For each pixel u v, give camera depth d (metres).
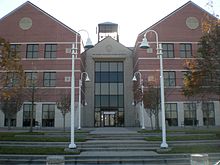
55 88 39.22
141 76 38.91
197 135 20.33
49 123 38.53
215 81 18.03
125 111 45.91
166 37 40.31
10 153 14.27
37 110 38.53
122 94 46.47
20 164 13.15
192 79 18.66
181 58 39.94
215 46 17.61
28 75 39.56
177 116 38.84
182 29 40.59
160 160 13.31
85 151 15.66
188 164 12.92
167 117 38.84
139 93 32.31
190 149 15.21
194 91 19.05
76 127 38.06
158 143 16.95
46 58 39.94
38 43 40.22
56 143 17.06
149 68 39.38
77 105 38.53
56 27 40.56
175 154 13.99
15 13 40.81
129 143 17.03
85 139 18.47
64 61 39.84
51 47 40.31
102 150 15.80
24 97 31.22
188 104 39.00
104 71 47.03
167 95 35.94
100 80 46.72
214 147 15.84
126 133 21.77
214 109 38.78
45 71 39.69
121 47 47.66
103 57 46.69
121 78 46.94
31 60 39.84
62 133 22.14
